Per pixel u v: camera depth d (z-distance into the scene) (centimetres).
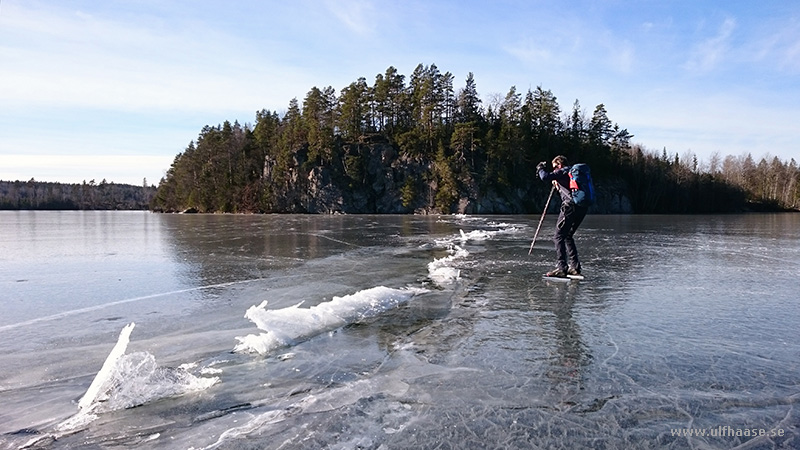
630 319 399
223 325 392
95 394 246
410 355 313
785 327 371
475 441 202
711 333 356
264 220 2966
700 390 254
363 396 249
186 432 212
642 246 1028
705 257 826
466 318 407
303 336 356
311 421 221
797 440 203
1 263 797
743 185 8956
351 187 6506
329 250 969
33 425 221
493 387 260
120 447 201
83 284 587
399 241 1188
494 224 2186
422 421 221
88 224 2514
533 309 439
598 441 202
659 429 213
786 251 930
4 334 373
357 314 416
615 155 7456
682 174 7681
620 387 259
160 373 271
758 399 243
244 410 234
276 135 7375
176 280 611
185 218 3750
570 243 639
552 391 254
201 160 7775
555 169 637
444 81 6844
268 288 551
